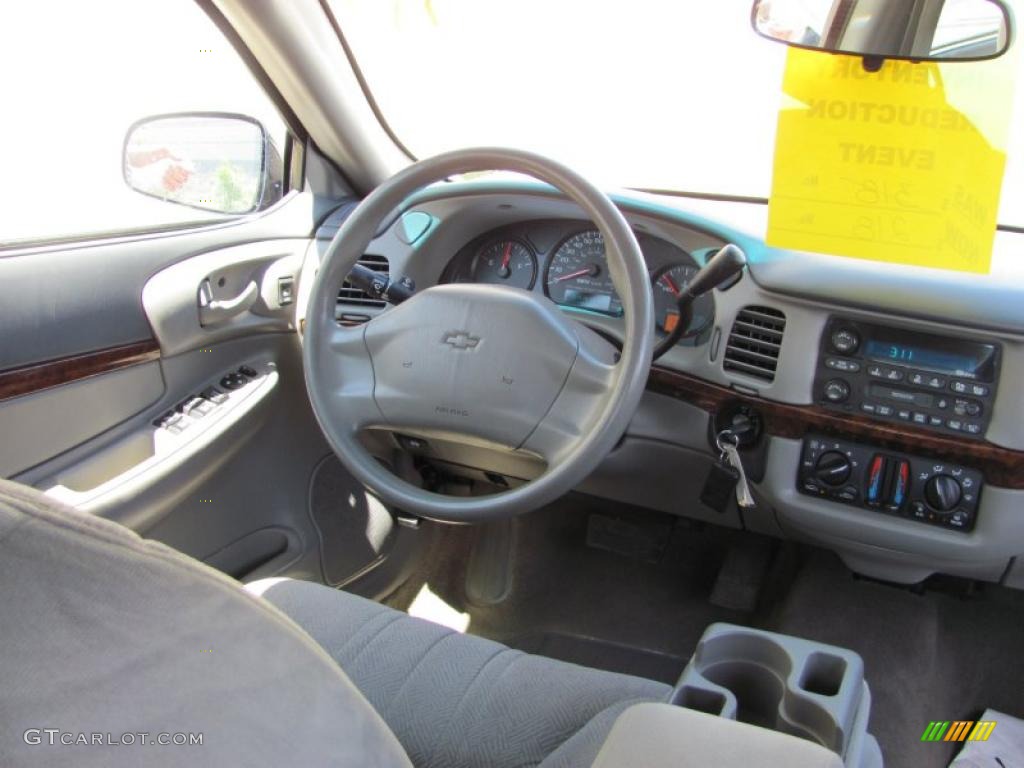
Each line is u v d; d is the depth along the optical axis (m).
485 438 1.35
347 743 0.54
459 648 1.15
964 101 0.98
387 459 1.73
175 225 1.67
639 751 0.75
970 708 1.77
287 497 1.85
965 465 1.47
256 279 1.78
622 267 1.25
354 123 1.90
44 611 0.42
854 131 1.03
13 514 0.42
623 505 2.18
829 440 1.56
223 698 0.47
